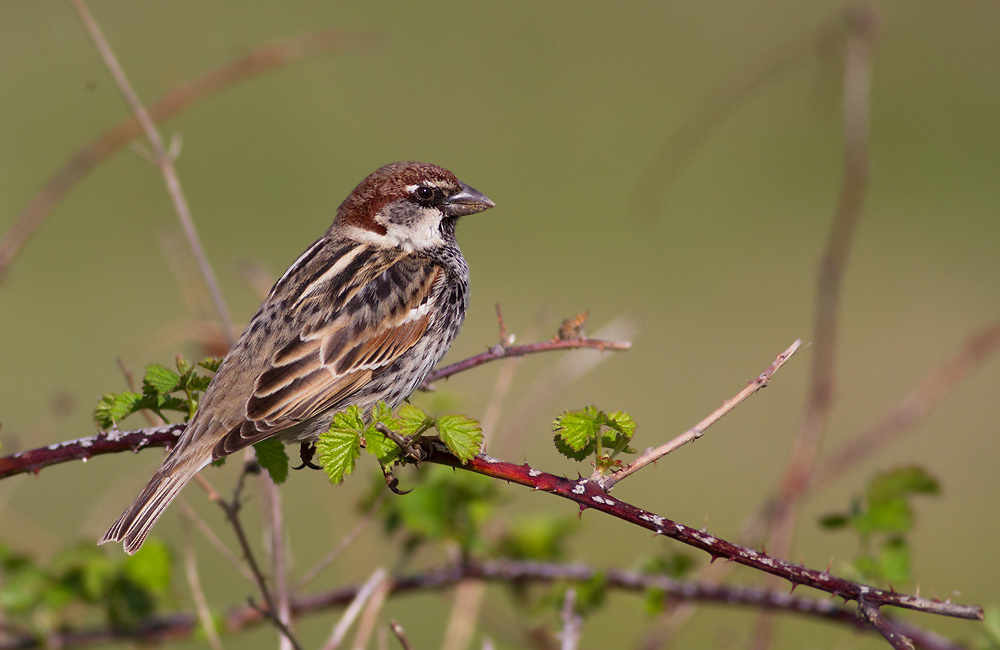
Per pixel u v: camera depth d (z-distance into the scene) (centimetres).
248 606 695
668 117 2250
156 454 1301
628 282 1828
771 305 1770
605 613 1109
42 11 2247
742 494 1413
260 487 700
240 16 2375
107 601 679
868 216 2056
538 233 1988
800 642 1107
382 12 2561
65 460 544
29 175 1861
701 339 1689
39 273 1716
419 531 709
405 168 763
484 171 2075
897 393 1619
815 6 2647
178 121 2142
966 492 1441
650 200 2034
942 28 2619
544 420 1372
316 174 2016
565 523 771
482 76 2359
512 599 766
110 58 705
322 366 644
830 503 1390
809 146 2294
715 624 1054
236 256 1741
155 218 1859
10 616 683
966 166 2212
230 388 620
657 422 1520
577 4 2708
